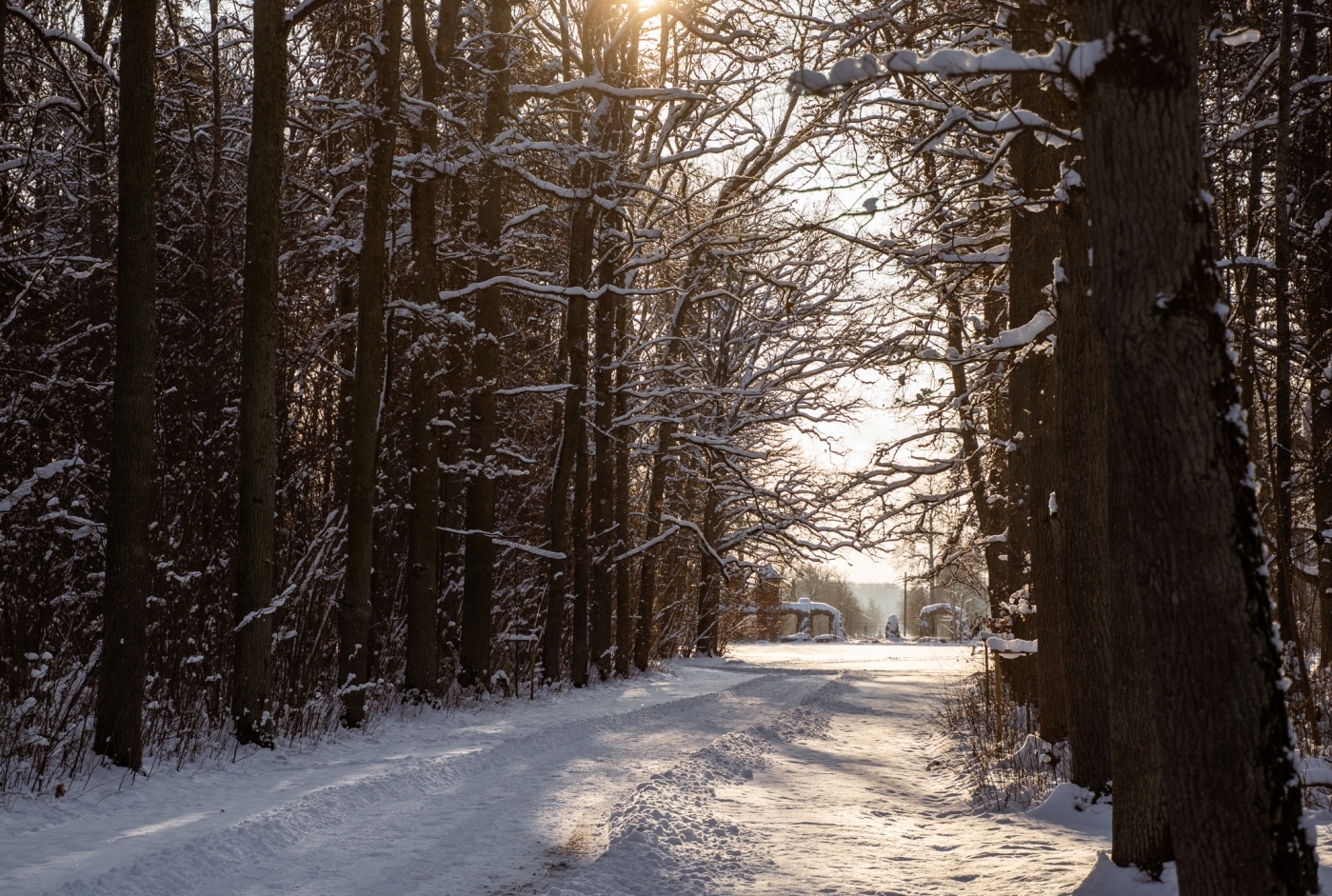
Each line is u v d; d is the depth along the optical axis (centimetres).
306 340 1883
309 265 1931
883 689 2616
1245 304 1314
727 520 3988
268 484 1257
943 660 4325
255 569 1240
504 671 2091
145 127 1070
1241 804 403
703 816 920
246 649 1223
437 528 1866
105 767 998
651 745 1441
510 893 696
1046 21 541
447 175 1766
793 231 1355
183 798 948
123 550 1034
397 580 2125
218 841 771
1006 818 946
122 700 1018
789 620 7988
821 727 1772
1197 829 412
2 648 1081
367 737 1402
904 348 1627
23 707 977
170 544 1383
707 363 3491
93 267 1483
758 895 675
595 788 1087
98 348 1697
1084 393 949
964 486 2309
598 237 2498
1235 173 1284
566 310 2720
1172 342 419
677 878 712
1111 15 432
